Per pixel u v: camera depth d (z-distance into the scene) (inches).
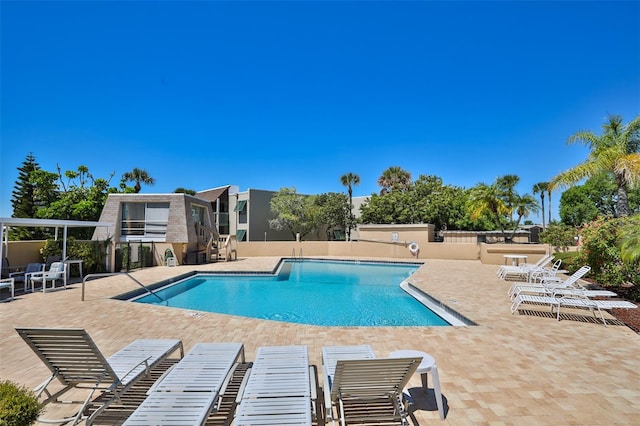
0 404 98.8
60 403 149.7
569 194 1449.3
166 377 134.5
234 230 1524.4
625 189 551.2
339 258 975.6
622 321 290.8
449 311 350.9
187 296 513.7
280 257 1031.6
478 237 1105.4
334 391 122.6
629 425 133.8
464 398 157.1
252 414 109.1
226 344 172.7
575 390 164.6
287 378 132.9
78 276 574.2
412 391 164.6
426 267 722.2
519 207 1200.8
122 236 784.9
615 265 415.5
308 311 417.4
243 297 504.1
